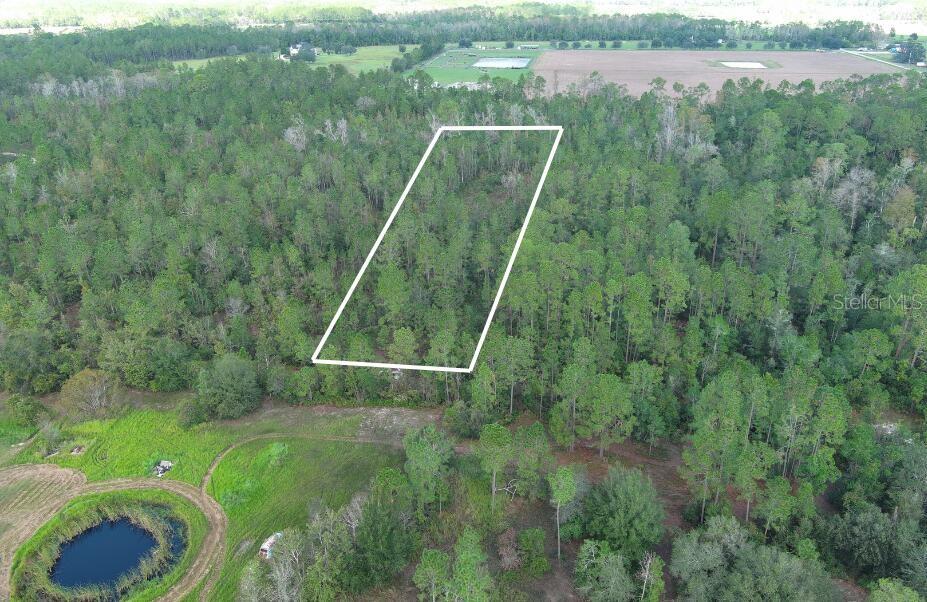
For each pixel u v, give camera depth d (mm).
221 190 127875
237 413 86875
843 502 68438
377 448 81000
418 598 59625
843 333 94250
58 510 73562
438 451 70688
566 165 131750
